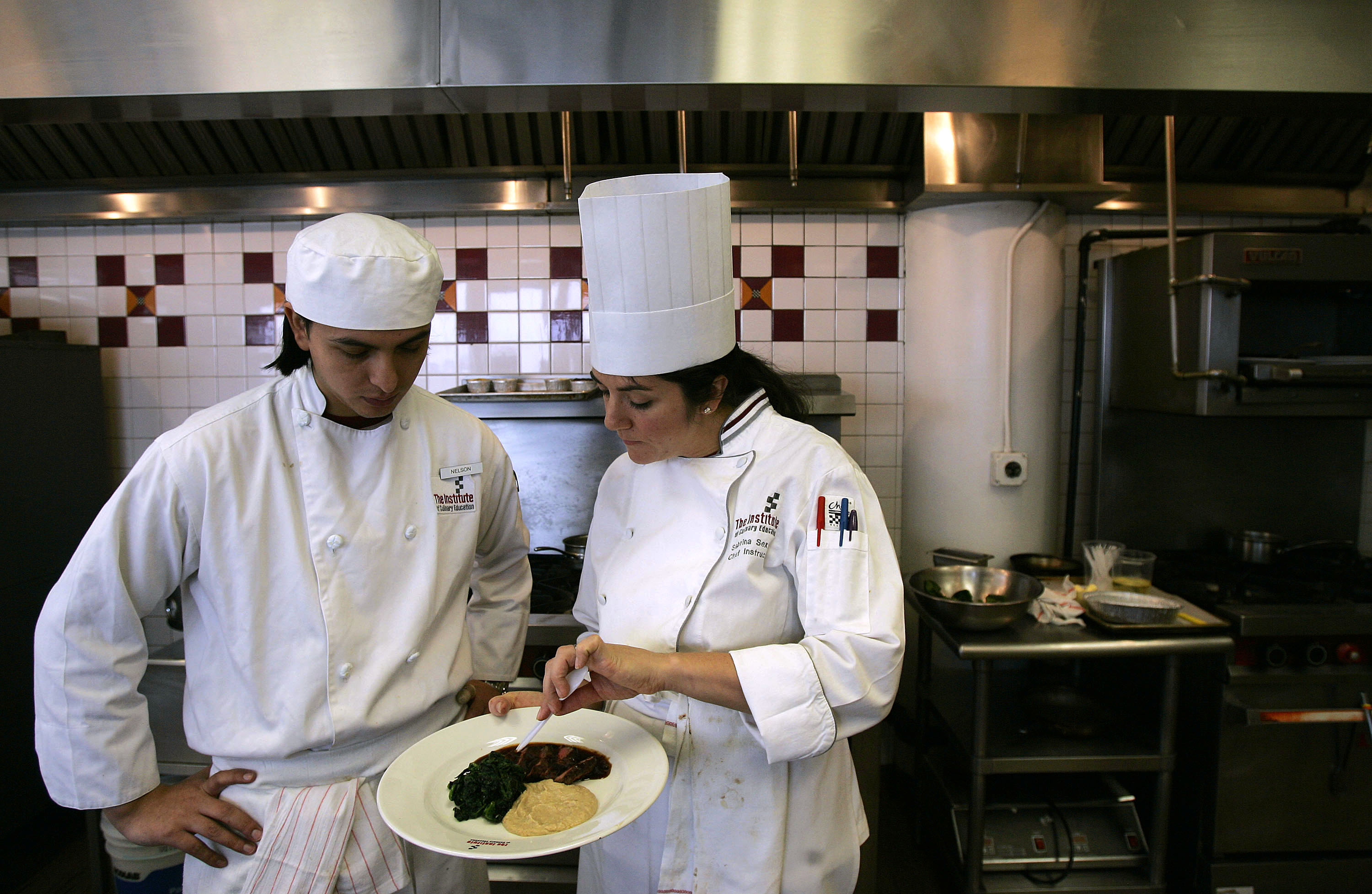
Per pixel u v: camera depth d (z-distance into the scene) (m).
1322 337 2.53
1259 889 2.04
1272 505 2.67
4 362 2.31
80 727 1.01
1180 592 2.19
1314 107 1.50
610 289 1.03
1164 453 2.65
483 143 2.53
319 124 2.47
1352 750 2.01
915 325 2.58
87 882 2.24
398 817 0.89
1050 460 2.52
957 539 2.51
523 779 1.02
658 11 1.35
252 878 1.05
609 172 2.54
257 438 1.08
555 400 2.33
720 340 1.07
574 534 2.59
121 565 1.01
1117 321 2.60
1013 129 2.33
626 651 0.98
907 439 2.64
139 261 2.71
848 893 1.23
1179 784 2.18
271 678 1.07
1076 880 2.03
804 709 0.97
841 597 1.04
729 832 1.11
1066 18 1.38
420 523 1.18
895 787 2.71
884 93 1.42
